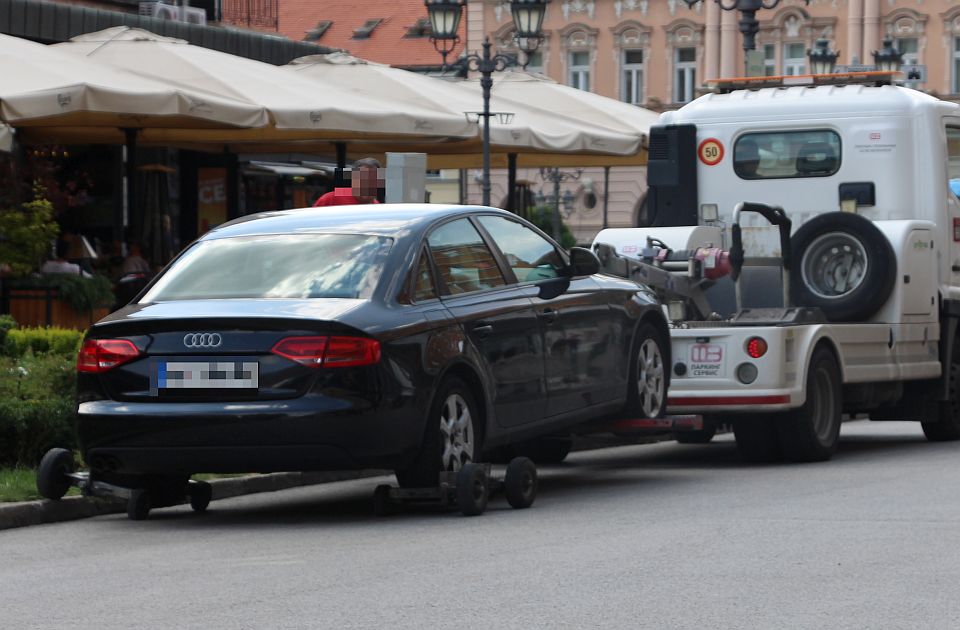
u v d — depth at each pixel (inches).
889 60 3430.1
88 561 767.7
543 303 976.3
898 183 1371.8
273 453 836.6
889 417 1413.6
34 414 1044.5
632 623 588.4
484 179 2103.8
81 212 2469.2
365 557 754.2
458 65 2578.7
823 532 808.9
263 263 908.6
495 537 813.9
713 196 1433.3
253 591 665.6
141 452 851.4
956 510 892.0
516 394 940.6
